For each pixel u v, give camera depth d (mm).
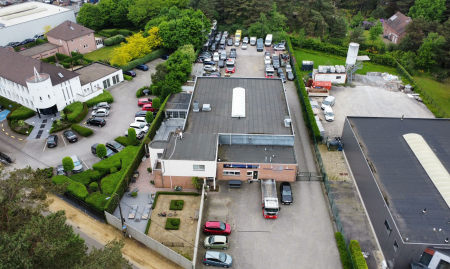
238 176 51469
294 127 65562
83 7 111938
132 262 40219
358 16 119000
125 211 46344
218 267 39844
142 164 54938
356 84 81688
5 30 98812
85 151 59031
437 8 111188
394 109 72000
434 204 39969
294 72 85812
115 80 81188
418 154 47250
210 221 43875
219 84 66500
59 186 39750
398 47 99250
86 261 31656
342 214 46500
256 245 42344
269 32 107562
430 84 86500
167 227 43781
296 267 39812
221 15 119062
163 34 94750
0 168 40906
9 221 34938
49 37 96562
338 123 66938
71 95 71438
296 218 46031
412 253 35875
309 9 111125
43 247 29031
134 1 112625
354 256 38750
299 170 54344
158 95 74438
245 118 56844
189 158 47531
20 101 71875
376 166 46062
